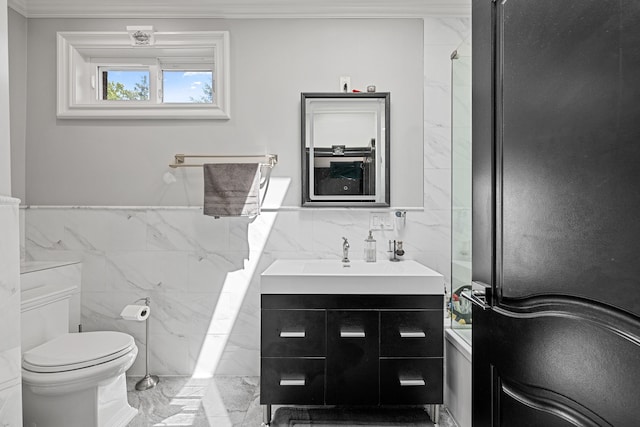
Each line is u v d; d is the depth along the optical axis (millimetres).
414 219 2594
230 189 2430
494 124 1081
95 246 2607
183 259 2609
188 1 2553
